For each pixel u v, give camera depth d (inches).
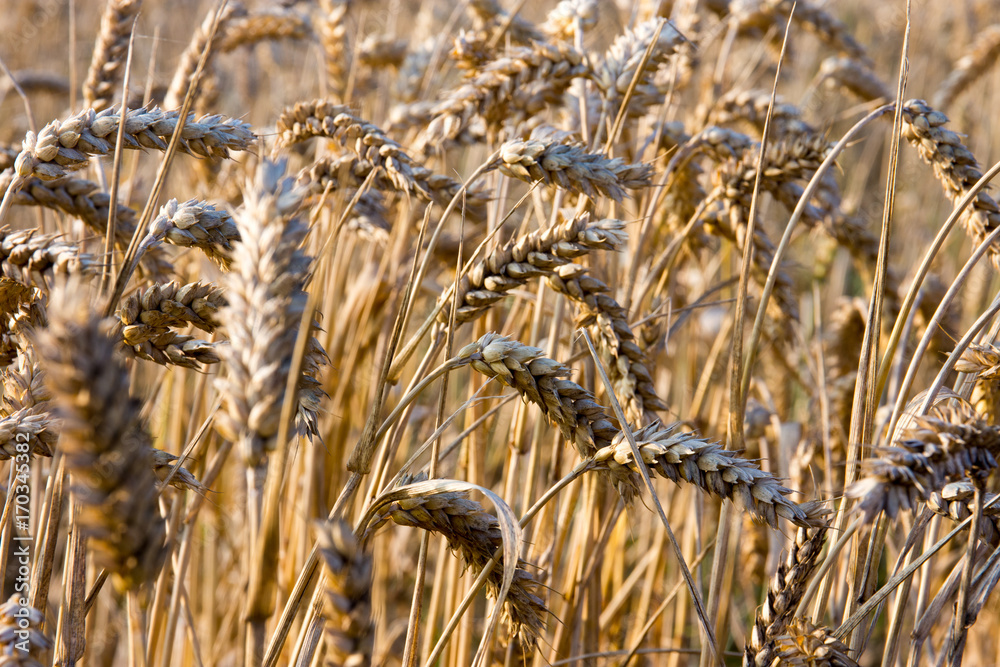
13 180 75.5
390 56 177.8
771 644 70.4
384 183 94.9
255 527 48.2
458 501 69.9
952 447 52.7
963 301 207.9
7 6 306.0
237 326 45.5
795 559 71.8
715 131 114.7
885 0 454.0
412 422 159.8
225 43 172.2
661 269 117.0
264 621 54.9
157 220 67.4
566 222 78.7
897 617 80.5
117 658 145.8
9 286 68.5
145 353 67.4
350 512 105.3
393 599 173.5
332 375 142.0
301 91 223.5
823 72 185.9
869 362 80.8
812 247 250.8
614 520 110.0
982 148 277.1
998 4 343.0
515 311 128.7
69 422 35.2
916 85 331.0
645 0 143.6
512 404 151.4
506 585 60.9
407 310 70.8
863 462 53.0
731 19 175.5
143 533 38.1
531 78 108.7
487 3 160.6
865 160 257.8
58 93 225.3
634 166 82.3
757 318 81.9
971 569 65.0
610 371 85.8
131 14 113.8
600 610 119.3
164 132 77.2
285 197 46.9
